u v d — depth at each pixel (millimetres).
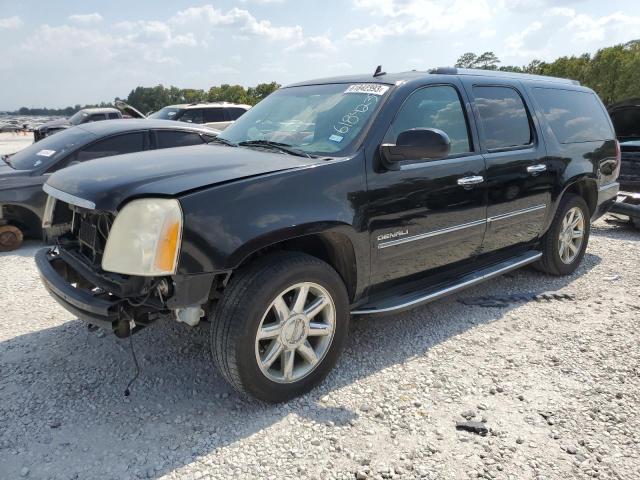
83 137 6828
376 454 2566
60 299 2908
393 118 3447
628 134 8680
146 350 3613
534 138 4566
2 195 6062
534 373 3332
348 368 3393
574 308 4402
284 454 2561
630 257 5910
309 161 3123
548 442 2662
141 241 2543
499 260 4516
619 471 2457
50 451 2566
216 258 2594
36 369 3350
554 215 4836
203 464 2482
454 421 2828
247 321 2703
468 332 3930
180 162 3076
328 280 3035
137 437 2682
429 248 3682
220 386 3174
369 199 3209
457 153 3855
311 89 4082
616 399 3043
